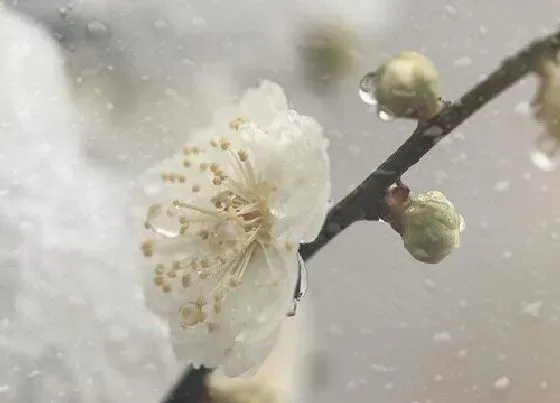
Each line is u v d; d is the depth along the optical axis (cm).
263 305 9
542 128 10
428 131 9
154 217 9
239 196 9
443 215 9
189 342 9
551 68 9
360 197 9
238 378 10
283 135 9
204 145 9
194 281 9
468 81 10
